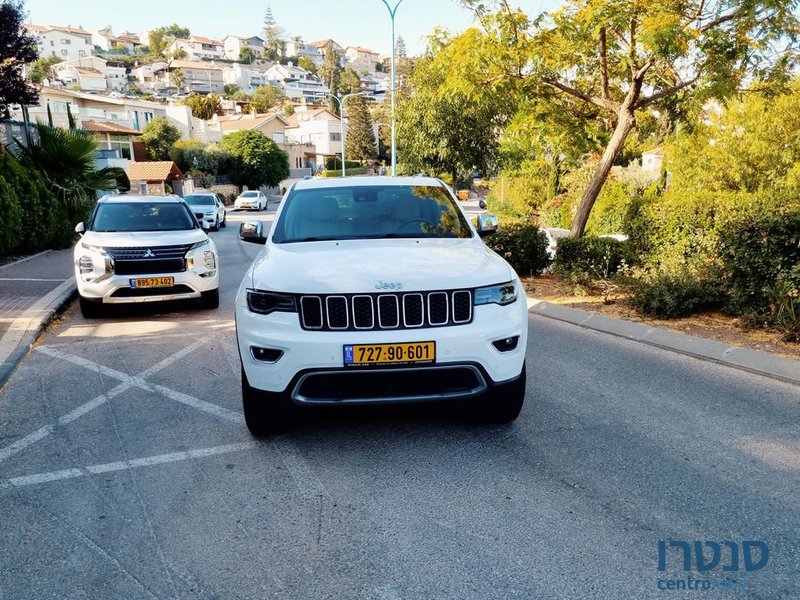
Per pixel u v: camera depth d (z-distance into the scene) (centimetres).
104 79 10756
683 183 1622
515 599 261
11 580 275
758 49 866
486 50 1020
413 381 377
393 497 345
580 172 2314
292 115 10988
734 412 465
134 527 318
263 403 393
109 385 545
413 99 2661
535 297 910
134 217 911
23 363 617
